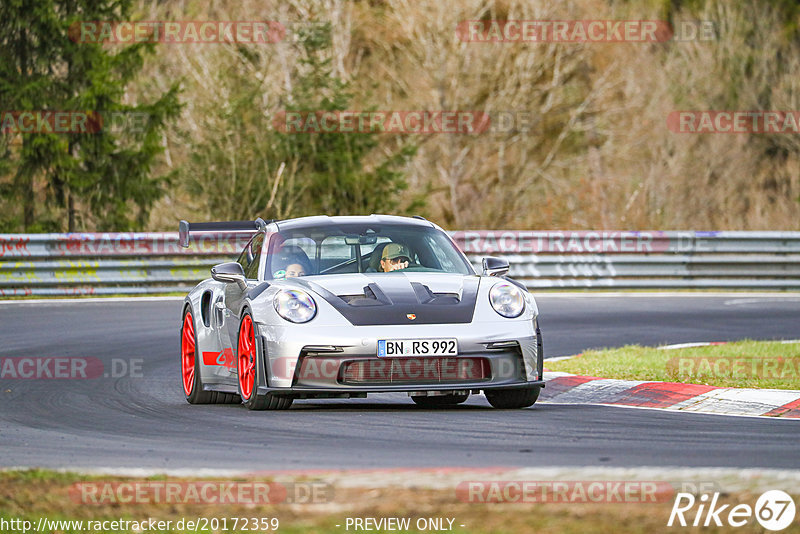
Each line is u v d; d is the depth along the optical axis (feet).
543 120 453.99
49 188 336.29
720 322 182.50
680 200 461.78
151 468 66.69
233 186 326.65
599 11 451.53
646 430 80.64
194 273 232.32
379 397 108.58
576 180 456.86
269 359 89.20
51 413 96.48
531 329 91.97
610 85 443.32
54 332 166.71
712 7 508.53
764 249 248.52
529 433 79.36
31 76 329.72
